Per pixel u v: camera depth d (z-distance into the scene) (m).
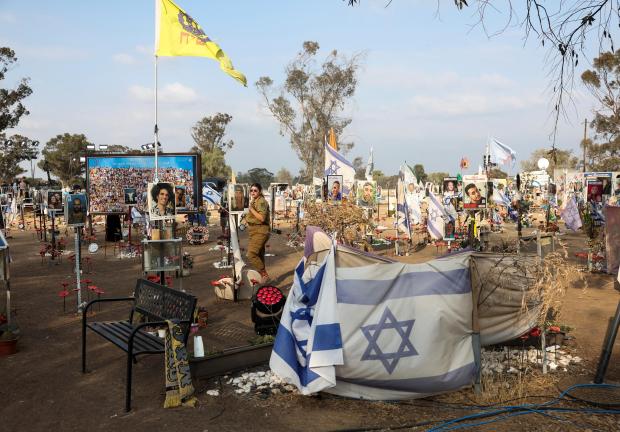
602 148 45.41
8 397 5.43
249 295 9.88
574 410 5.06
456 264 5.56
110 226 20.03
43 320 8.50
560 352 6.72
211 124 84.12
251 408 5.12
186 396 5.21
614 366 6.30
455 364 5.46
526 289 6.15
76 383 5.80
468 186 16.47
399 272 5.36
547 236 6.87
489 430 4.66
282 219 31.97
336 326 5.12
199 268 13.86
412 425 4.75
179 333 5.28
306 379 5.10
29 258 16.09
